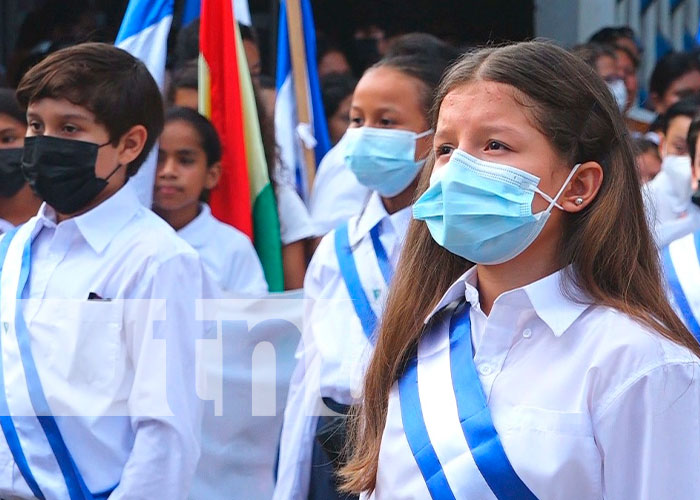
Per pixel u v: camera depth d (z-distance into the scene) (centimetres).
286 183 873
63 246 547
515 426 377
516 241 393
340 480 532
